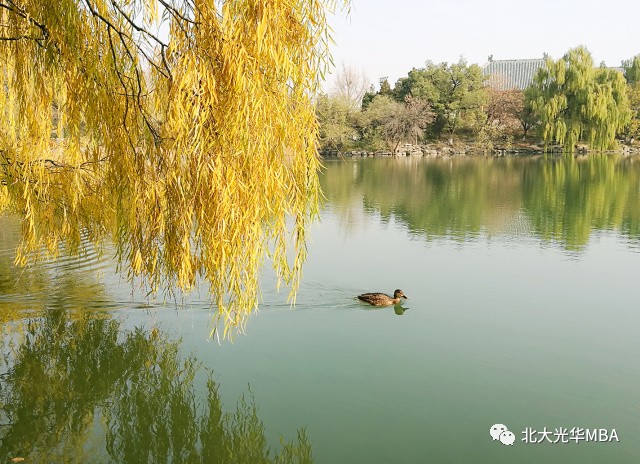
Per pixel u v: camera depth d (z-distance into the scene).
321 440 6.14
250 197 3.99
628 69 69.00
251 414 6.70
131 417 6.84
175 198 4.13
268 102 3.95
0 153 5.52
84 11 4.17
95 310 10.08
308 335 9.23
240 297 4.23
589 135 53.38
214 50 3.92
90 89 4.15
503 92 63.31
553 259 14.83
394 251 15.86
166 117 4.12
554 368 7.96
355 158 56.25
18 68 4.54
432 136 65.19
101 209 6.38
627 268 13.78
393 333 9.34
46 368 8.01
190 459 6.04
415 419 6.57
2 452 6.05
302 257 4.54
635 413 6.74
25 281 11.43
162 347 8.66
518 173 38.84
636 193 27.67
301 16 4.11
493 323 9.86
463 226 19.92
